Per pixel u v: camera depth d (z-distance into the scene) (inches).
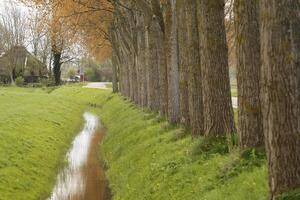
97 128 1775.3
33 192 849.5
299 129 367.6
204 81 658.2
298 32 362.9
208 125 651.5
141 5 1129.4
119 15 1624.0
